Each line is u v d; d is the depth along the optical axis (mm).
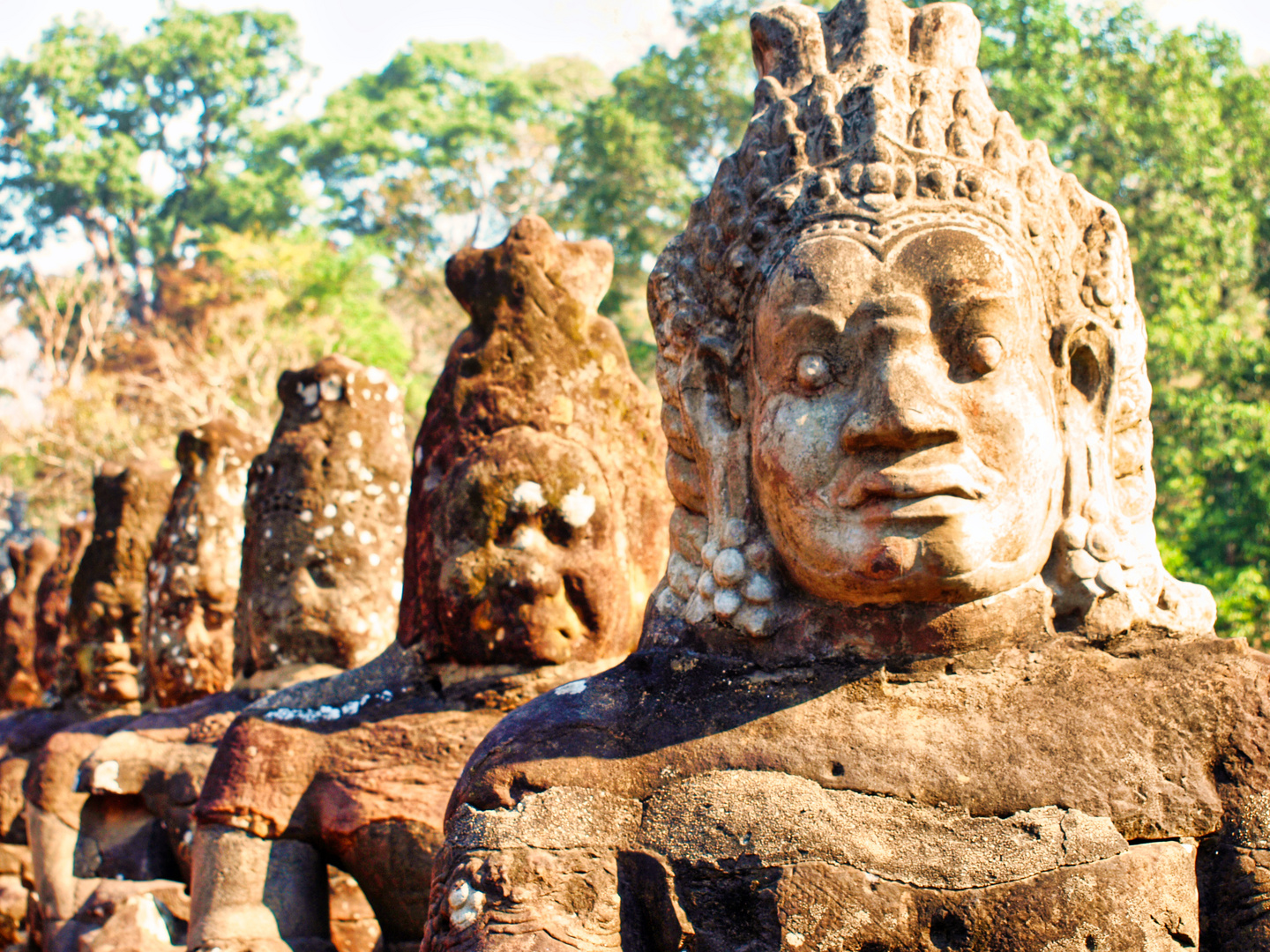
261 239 24625
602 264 3475
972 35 2504
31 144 28797
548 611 3182
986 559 2064
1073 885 1972
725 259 2355
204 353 21562
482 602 3184
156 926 3473
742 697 2180
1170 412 10383
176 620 5336
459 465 3270
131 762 4121
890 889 1985
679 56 19109
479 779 2193
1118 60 12969
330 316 21906
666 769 2125
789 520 2139
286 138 28641
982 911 1968
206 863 3061
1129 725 2094
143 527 6613
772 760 2090
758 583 2215
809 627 2186
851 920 1973
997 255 2129
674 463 2439
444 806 3055
